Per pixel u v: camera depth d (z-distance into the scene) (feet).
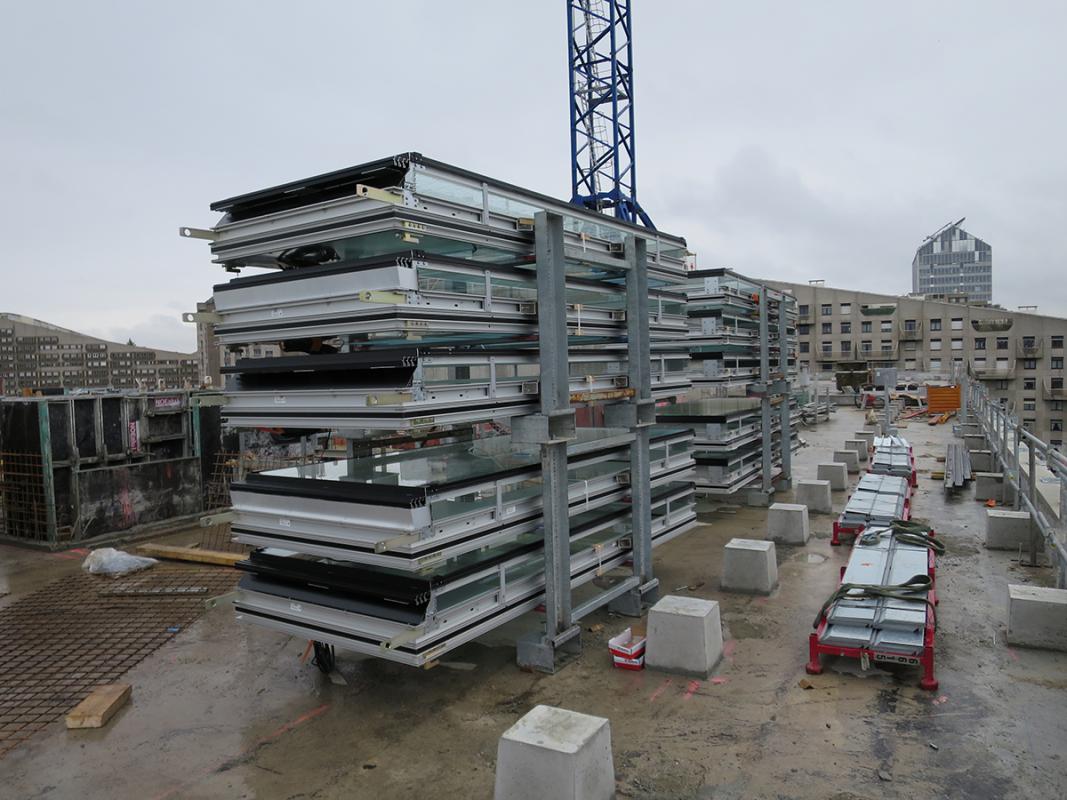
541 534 21.93
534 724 14.38
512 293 20.42
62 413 38.99
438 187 17.79
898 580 22.24
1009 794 14.34
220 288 19.01
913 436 74.84
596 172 101.09
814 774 15.24
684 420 40.55
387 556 16.96
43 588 31.22
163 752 17.21
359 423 16.88
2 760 17.13
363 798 15.01
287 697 19.79
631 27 100.63
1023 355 224.94
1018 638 21.36
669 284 28.84
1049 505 30.17
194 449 45.27
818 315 241.76
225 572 32.99
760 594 27.07
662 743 16.71
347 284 16.94
